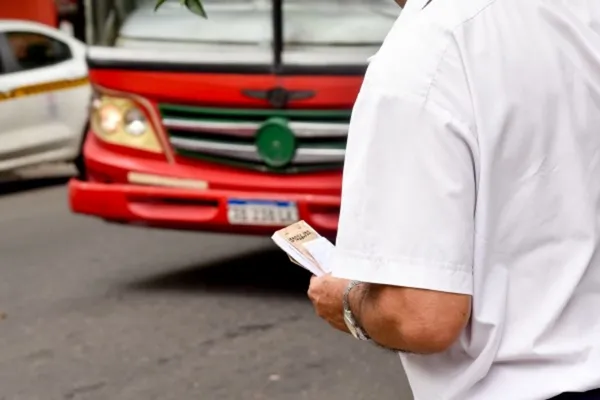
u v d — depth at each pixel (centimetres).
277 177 1077
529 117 306
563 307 310
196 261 1362
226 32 1097
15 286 1256
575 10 320
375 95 309
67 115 2012
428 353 307
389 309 306
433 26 310
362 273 305
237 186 1080
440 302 299
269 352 967
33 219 1755
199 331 1036
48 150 1997
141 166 1116
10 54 1948
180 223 1091
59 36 2045
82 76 2033
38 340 1028
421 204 301
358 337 338
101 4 1148
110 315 1105
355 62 1053
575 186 310
